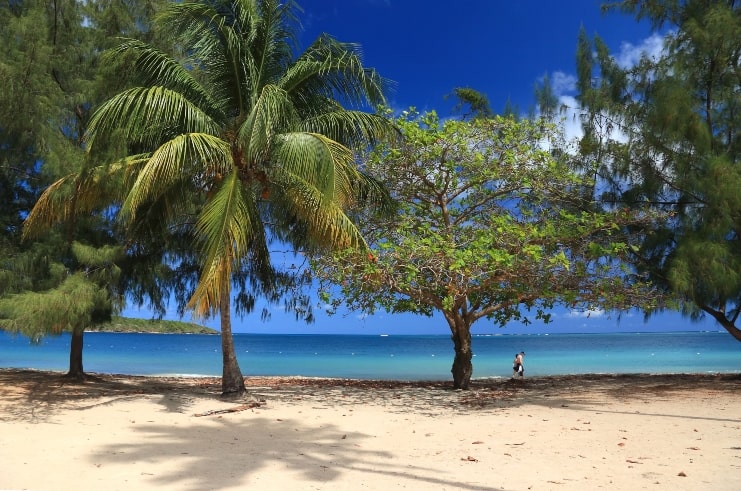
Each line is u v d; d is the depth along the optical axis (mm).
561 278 11844
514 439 8031
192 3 11125
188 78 11578
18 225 12203
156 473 5812
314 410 10883
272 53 12250
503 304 14188
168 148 9945
